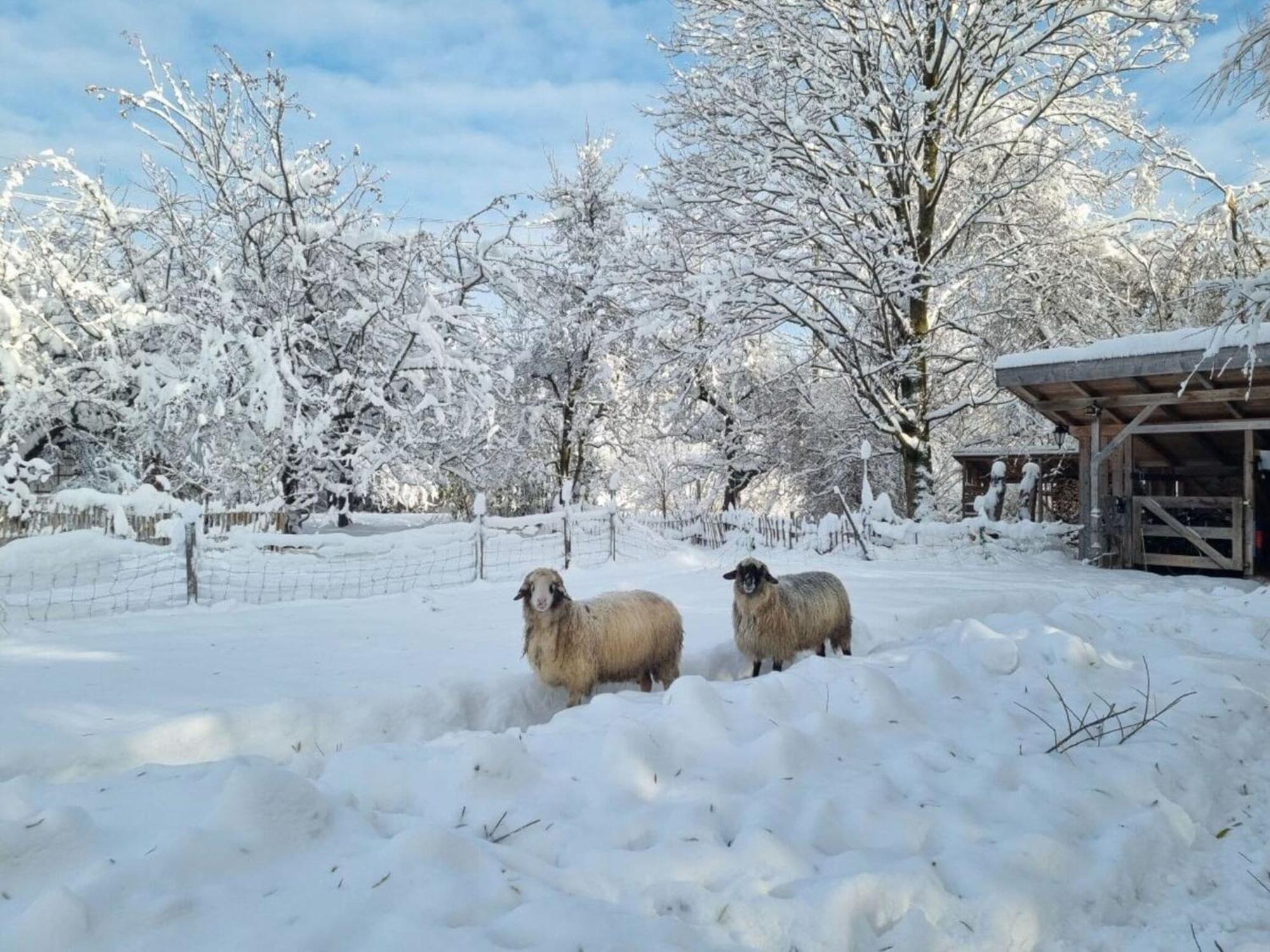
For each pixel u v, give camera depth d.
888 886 2.80
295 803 2.90
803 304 18.11
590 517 13.09
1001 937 2.75
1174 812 3.64
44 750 4.33
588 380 21.28
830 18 17.52
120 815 2.92
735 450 24.94
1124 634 6.67
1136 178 19.06
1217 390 12.15
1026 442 21.64
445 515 22.59
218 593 10.05
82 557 10.65
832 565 13.40
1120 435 13.38
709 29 18.19
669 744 3.99
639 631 6.19
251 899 2.46
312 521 18.72
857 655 7.29
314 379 16.05
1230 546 14.23
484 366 14.72
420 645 7.14
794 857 2.99
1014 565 13.53
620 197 21.70
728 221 17.33
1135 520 13.86
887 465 25.00
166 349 15.24
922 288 17.30
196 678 5.85
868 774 3.82
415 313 15.40
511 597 9.97
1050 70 17.94
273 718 5.05
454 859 2.75
